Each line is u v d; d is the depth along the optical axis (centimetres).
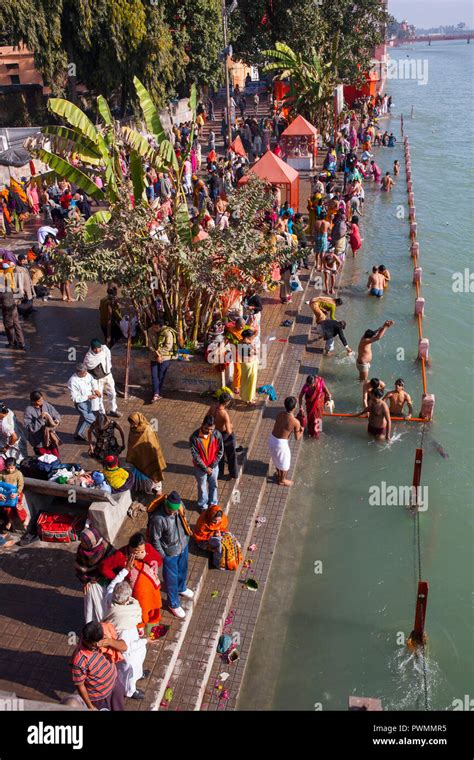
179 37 3256
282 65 3388
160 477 1031
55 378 1402
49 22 2741
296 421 1104
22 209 2347
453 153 4109
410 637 891
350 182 2880
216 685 802
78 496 960
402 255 2384
